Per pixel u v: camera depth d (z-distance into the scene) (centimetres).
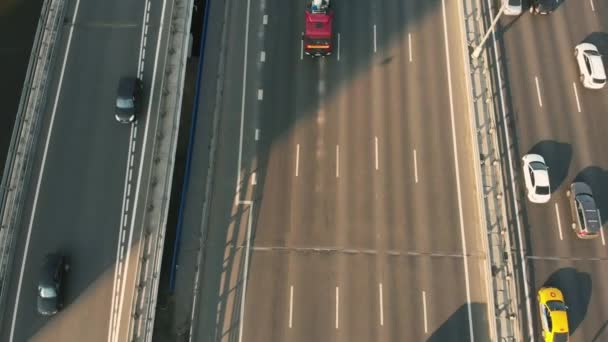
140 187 3869
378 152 4353
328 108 4494
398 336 3838
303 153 4350
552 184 4328
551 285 4041
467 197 4216
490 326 3862
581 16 4897
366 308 3909
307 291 3956
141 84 4097
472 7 4816
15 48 4897
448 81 4581
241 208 4184
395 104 4503
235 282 3988
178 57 4181
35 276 3691
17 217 3781
